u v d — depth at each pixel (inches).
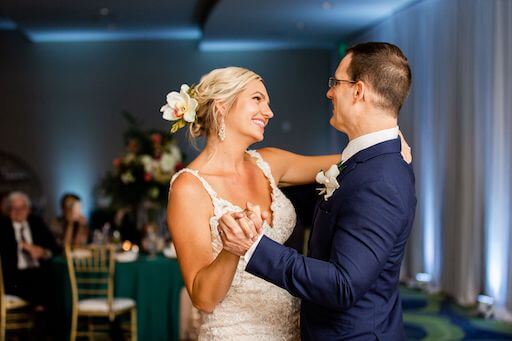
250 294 91.7
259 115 94.7
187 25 445.4
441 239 309.1
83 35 478.6
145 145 263.0
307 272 72.0
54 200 480.7
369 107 79.0
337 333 78.6
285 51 487.2
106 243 265.1
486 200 272.1
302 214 106.6
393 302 80.3
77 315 223.5
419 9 327.3
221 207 91.6
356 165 78.7
